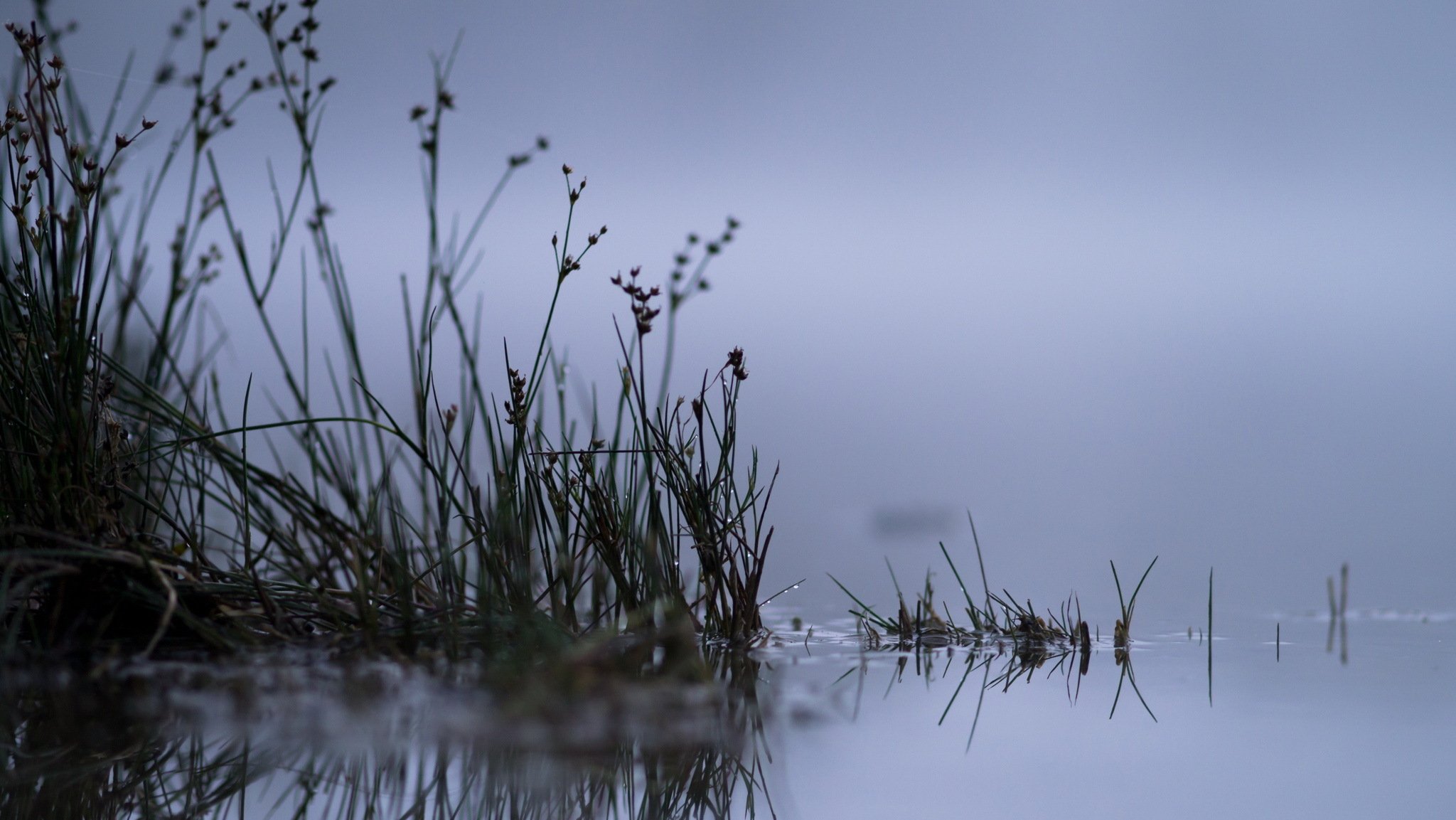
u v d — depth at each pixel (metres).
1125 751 2.68
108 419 2.86
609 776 2.63
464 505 2.91
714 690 2.74
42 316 2.83
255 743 2.66
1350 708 2.75
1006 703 2.76
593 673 2.73
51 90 2.81
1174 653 2.89
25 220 2.81
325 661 2.77
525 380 2.87
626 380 2.88
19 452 2.80
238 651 2.78
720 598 2.91
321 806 2.61
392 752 2.65
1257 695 2.78
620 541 2.88
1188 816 2.61
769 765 2.66
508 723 2.68
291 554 2.88
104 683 2.72
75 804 2.61
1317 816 2.61
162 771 2.63
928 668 2.84
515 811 2.62
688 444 2.91
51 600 2.80
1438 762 2.66
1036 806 2.62
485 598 2.83
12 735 2.66
